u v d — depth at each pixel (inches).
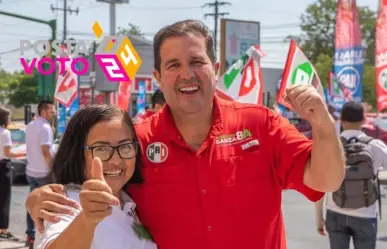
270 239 89.5
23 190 494.3
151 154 90.1
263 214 88.4
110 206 63.6
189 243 87.7
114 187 85.1
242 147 89.0
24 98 1951.3
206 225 87.1
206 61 88.1
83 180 87.4
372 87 1596.9
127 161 85.9
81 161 87.0
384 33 471.5
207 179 87.7
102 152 84.4
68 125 89.3
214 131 89.4
